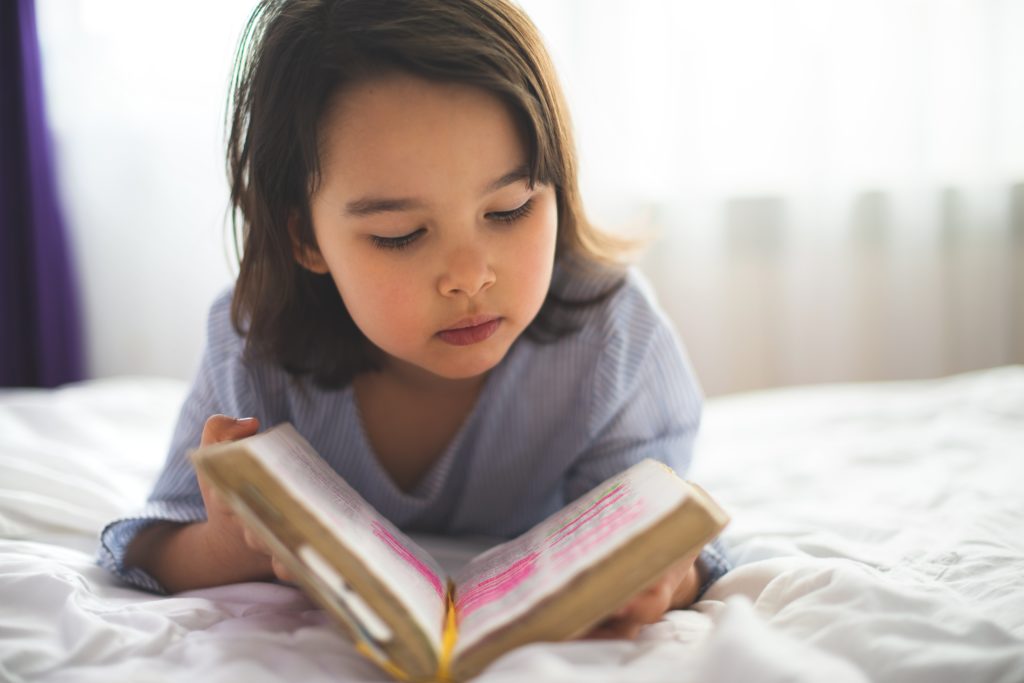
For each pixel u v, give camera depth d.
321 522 0.51
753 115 1.92
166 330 1.97
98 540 0.89
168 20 1.89
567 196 0.82
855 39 1.91
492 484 0.94
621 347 0.89
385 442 0.92
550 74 0.77
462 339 0.73
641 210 1.93
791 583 0.64
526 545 0.66
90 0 1.88
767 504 0.99
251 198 0.81
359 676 0.57
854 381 1.99
